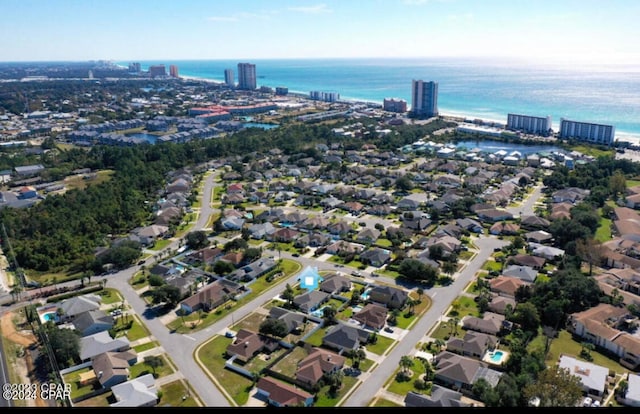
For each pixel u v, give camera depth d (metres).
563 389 89.94
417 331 123.62
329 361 107.94
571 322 124.88
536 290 134.88
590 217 182.00
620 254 159.38
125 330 127.25
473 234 191.00
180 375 108.25
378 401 97.56
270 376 108.00
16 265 165.12
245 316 133.75
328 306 134.75
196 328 128.12
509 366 105.25
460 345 113.75
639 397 93.88
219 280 151.50
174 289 138.38
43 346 118.81
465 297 140.38
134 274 163.00
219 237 194.75
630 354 110.12
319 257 173.25
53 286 153.88
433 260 160.75
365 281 152.75
